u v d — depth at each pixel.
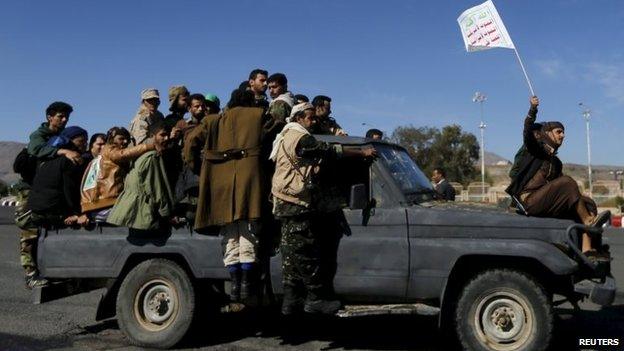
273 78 7.17
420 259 5.47
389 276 5.53
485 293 5.36
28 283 7.01
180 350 6.02
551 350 5.98
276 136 5.79
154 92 7.46
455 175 62.91
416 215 5.55
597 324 7.09
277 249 5.88
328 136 6.16
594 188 52.59
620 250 14.89
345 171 5.83
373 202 5.67
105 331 6.82
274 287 5.86
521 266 5.50
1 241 15.91
